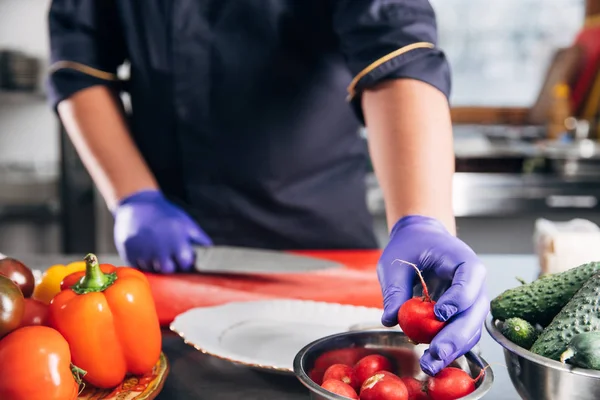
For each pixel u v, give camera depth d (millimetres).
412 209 815
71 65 1274
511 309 666
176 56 1282
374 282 1114
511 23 3109
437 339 568
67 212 2447
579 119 2916
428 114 895
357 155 1394
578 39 2930
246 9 1241
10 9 2639
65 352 587
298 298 1026
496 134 2924
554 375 555
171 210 1186
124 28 1296
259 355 730
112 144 1244
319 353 623
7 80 2432
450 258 670
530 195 2338
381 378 562
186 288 1063
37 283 835
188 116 1310
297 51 1263
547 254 997
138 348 656
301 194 1347
